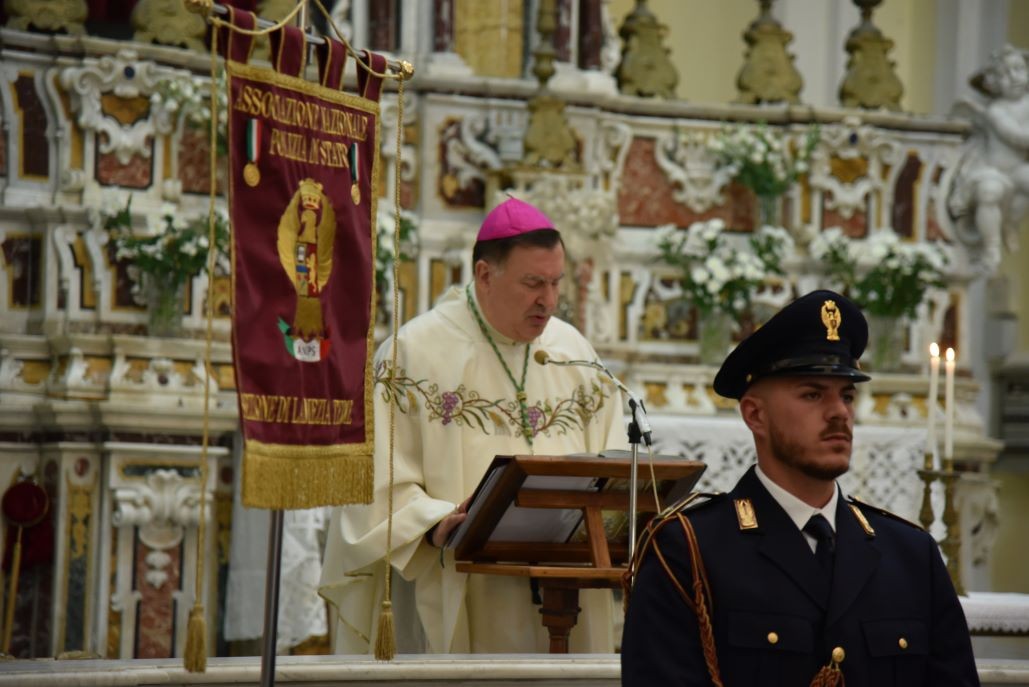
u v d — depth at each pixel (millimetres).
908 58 15844
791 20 15281
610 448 7250
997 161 13336
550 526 6484
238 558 10773
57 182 11039
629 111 12703
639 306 12484
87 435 10648
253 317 5047
